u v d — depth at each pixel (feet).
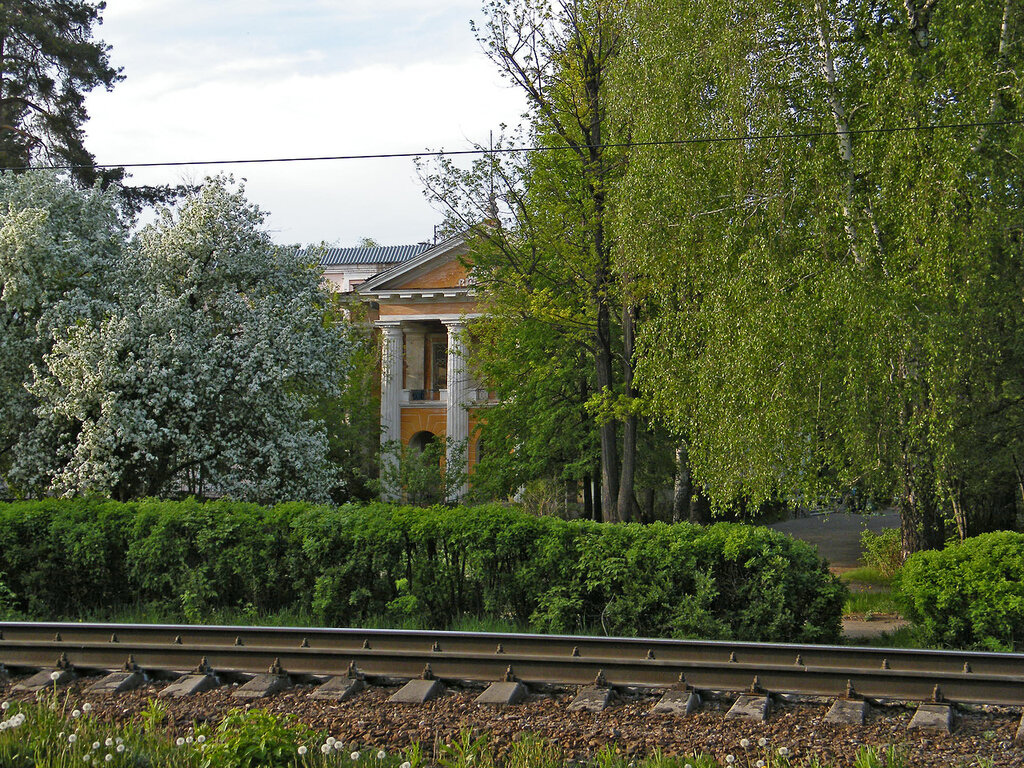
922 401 48.42
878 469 49.21
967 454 51.70
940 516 61.87
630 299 65.72
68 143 104.32
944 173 44.83
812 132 51.06
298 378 69.36
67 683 28.66
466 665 28.53
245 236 69.82
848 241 49.32
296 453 66.18
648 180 55.98
